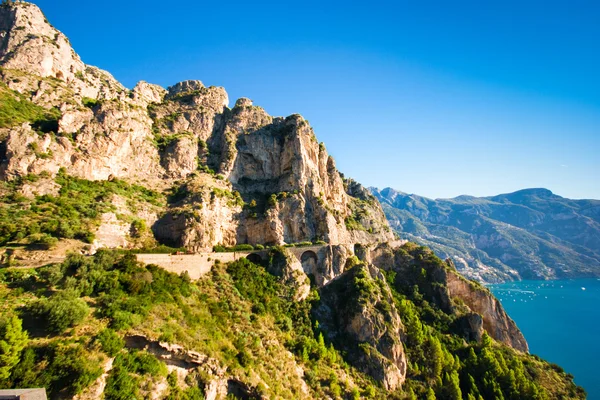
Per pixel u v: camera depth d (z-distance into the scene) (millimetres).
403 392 78250
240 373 56531
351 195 181125
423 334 96312
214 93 150375
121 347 45312
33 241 65688
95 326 46188
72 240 70188
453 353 97250
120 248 77750
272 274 93812
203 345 55125
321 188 131000
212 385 51906
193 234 90188
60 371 38719
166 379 48031
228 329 66688
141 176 108312
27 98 106875
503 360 95562
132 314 50844
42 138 88562
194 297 69375
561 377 102500
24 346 39406
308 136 134250
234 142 132500
